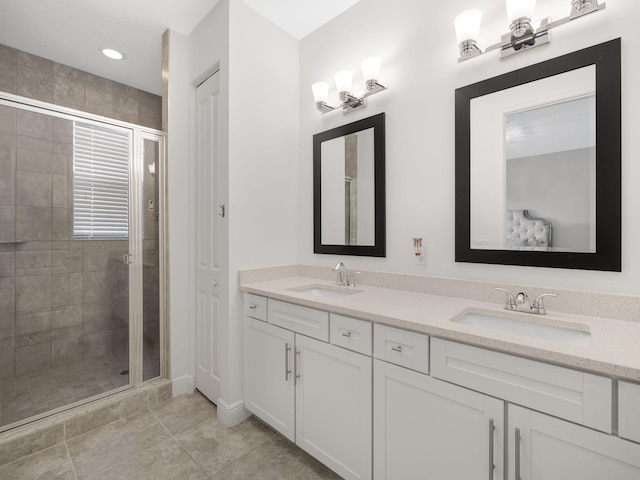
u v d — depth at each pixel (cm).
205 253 214
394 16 179
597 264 117
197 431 180
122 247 212
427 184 166
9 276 201
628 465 75
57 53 239
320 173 215
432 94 163
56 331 216
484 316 132
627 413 75
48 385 203
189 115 225
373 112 189
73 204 210
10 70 230
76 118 198
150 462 155
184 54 223
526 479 89
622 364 73
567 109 124
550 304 126
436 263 163
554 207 127
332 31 211
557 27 126
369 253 188
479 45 147
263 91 206
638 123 111
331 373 141
